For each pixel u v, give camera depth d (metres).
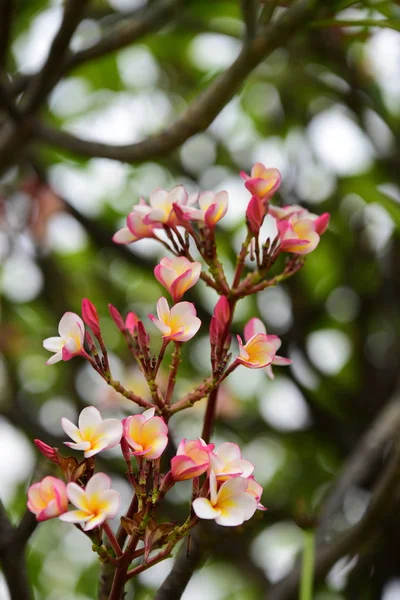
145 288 6.62
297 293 5.75
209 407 2.57
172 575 2.71
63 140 3.53
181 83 6.32
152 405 2.45
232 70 3.16
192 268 2.48
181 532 2.36
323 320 6.20
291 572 3.57
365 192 3.58
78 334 2.44
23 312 6.57
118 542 2.42
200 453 2.35
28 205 5.72
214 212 2.53
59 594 6.41
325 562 3.44
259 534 5.87
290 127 6.32
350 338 6.28
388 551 4.96
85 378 6.14
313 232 2.56
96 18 4.95
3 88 3.41
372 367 6.05
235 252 5.38
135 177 6.51
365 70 5.81
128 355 5.61
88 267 6.69
